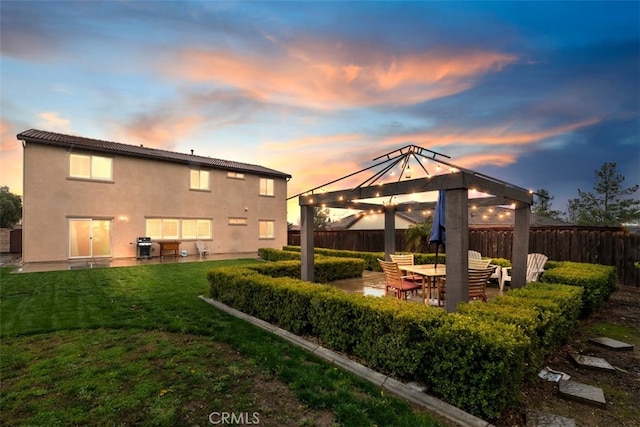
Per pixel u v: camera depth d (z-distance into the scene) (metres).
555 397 2.89
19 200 28.03
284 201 20.36
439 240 5.80
